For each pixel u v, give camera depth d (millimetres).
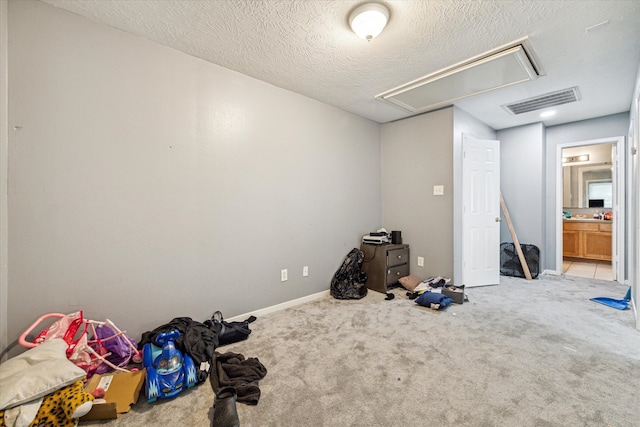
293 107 2924
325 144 3260
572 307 2816
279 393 1545
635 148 2635
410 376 1688
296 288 2990
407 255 3707
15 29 1564
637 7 1672
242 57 2250
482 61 2285
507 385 1593
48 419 1213
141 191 1997
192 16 1762
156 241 2068
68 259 1730
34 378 1237
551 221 4207
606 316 2576
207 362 1776
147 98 2014
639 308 2238
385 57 2248
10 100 1551
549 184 4219
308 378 1678
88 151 1792
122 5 1665
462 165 3475
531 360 1848
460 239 3441
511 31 1915
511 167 4336
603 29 1889
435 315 2650
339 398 1504
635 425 1289
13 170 1563
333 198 3371
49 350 1383
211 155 2342
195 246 2264
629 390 1536
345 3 1657
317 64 2361
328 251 3320
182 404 1479
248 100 2566
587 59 2275
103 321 1849
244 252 2566
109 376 1554
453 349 2002
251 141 2596
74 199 1747
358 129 3672
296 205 2979
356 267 3404
